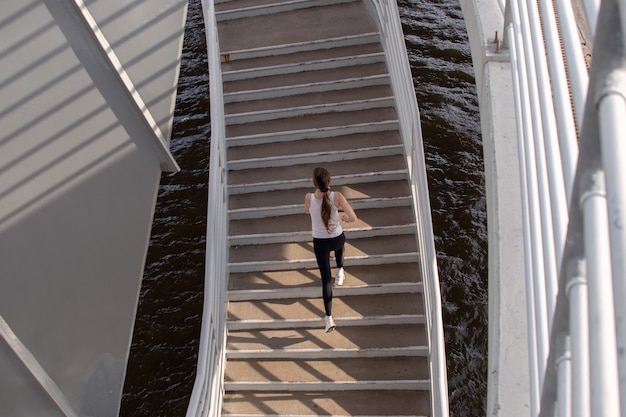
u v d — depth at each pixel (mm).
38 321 3916
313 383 7309
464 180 11352
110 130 4766
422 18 13453
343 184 8172
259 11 9492
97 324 4383
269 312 7680
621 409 1320
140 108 5035
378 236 7883
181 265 10727
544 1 3264
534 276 3176
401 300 7590
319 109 8570
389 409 7164
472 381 9469
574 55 2598
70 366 4094
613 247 1469
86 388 4211
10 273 3791
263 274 7898
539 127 3430
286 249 7977
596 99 1662
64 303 4105
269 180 8297
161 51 5457
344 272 7715
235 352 7516
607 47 1633
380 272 7699
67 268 4199
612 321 1623
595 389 1567
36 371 3814
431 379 6949
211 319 6641
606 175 1544
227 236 7973
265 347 7520
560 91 2975
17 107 4020
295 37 9078
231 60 9062
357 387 7289
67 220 4254
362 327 7527
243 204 8188
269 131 8531
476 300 10086
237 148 8531
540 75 3414
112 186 4727
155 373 9773
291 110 8570
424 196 6754
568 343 2105
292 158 8320
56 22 4398
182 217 11227
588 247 1698
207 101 12664
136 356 9898
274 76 8891
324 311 7637
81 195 4430
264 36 9172
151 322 10195
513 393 3727
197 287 10500
